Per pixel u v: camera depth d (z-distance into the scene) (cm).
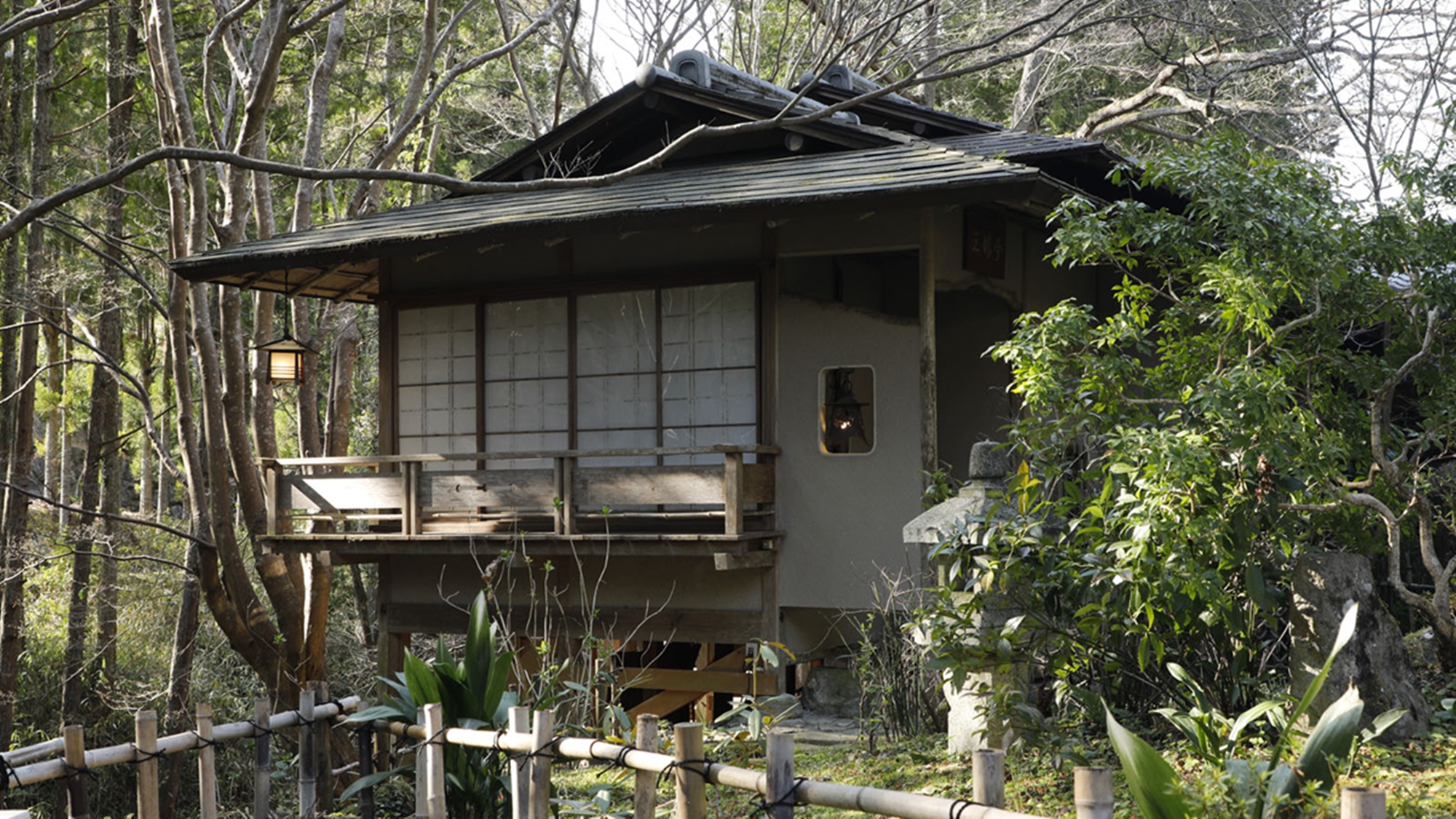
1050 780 565
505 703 611
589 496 940
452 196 1163
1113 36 1878
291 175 622
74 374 2108
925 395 895
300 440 1540
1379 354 991
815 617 999
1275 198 685
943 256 957
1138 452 562
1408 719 589
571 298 1045
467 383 1087
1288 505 612
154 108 1731
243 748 1636
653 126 1123
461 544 984
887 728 735
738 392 979
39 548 1620
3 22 1625
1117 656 625
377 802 753
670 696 1033
